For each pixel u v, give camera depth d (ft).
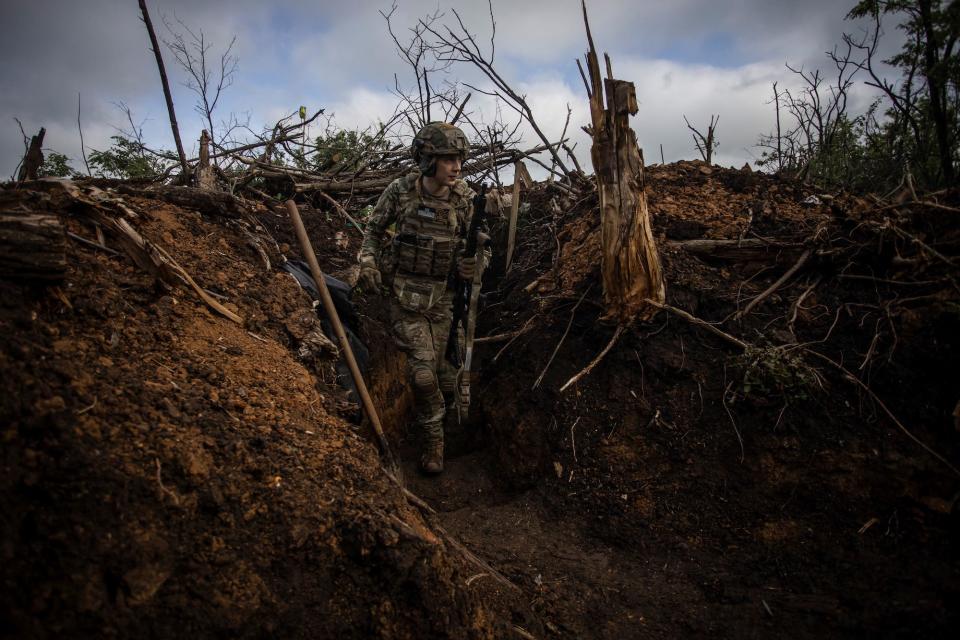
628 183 11.38
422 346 11.94
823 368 10.54
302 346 10.22
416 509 8.91
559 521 10.71
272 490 6.62
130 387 6.56
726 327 11.62
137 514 5.57
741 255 12.68
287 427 7.66
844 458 9.63
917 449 9.45
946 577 8.05
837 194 13.84
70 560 5.03
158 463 5.97
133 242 8.50
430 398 12.13
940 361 10.11
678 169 15.57
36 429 5.46
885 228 11.30
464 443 14.07
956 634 7.21
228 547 5.97
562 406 11.94
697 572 9.20
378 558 6.64
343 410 9.41
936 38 19.57
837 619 7.85
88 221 8.54
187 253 10.30
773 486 9.87
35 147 12.12
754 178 14.79
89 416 5.90
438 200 11.59
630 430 11.18
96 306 7.26
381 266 11.96
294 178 17.44
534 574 9.38
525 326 13.79
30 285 6.66
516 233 18.07
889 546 8.79
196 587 5.56
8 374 5.59
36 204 7.99
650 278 11.53
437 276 11.80
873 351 10.50
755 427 10.36
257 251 11.71
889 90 22.71
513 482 12.05
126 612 5.09
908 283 11.06
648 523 10.19
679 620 8.38
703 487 10.30
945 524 8.82
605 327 12.33
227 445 6.69
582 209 16.24
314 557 6.44
